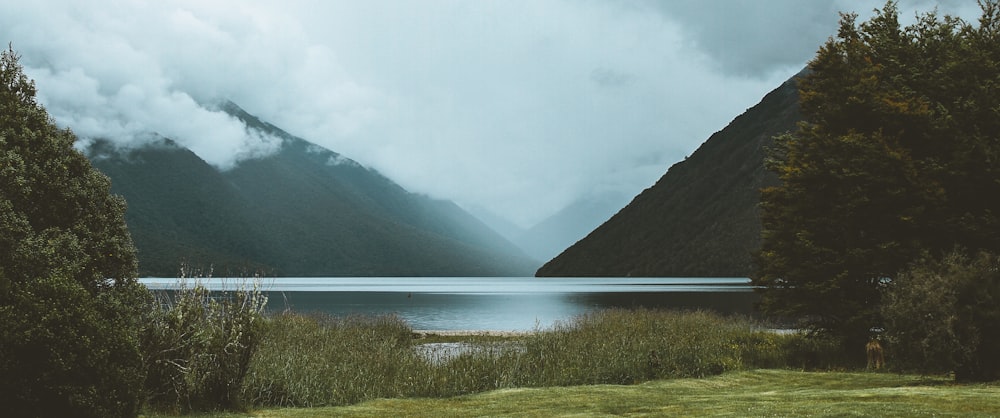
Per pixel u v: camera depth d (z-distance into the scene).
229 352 13.48
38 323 8.84
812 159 23.31
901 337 15.45
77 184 11.46
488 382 16.72
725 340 23.16
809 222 23.08
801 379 17.77
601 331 23.91
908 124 22.42
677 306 65.62
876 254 21.23
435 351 21.91
